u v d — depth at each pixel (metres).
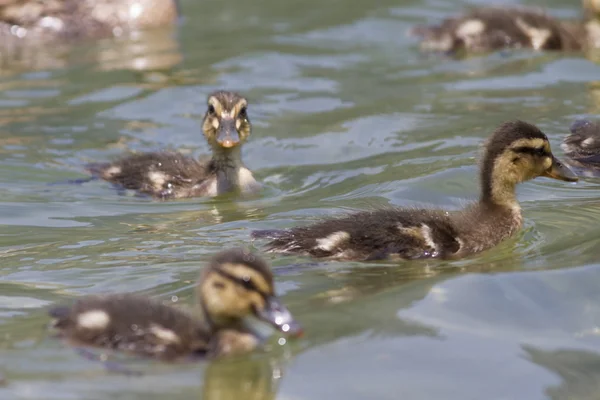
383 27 23.94
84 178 15.85
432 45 22.11
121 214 14.23
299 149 16.98
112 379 9.27
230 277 10.00
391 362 9.67
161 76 20.56
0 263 12.19
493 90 19.36
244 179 15.37
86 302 10.34
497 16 22.11
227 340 9.93
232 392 9.16
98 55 21.98
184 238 13.04
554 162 13.50
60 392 8.98
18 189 15.26
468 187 14.77
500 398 9.12
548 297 11.04
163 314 10.08
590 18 23.17
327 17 24.77
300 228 12.67
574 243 12.63
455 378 9.41
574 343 10.14
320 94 19.55
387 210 12.97
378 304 10.85
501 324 10.48
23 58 21.78
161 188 15.28
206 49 22.33
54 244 12.89
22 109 18.77
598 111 17.84
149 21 23.62
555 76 20.03
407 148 16.69
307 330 10.28
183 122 18.28
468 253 12.52
